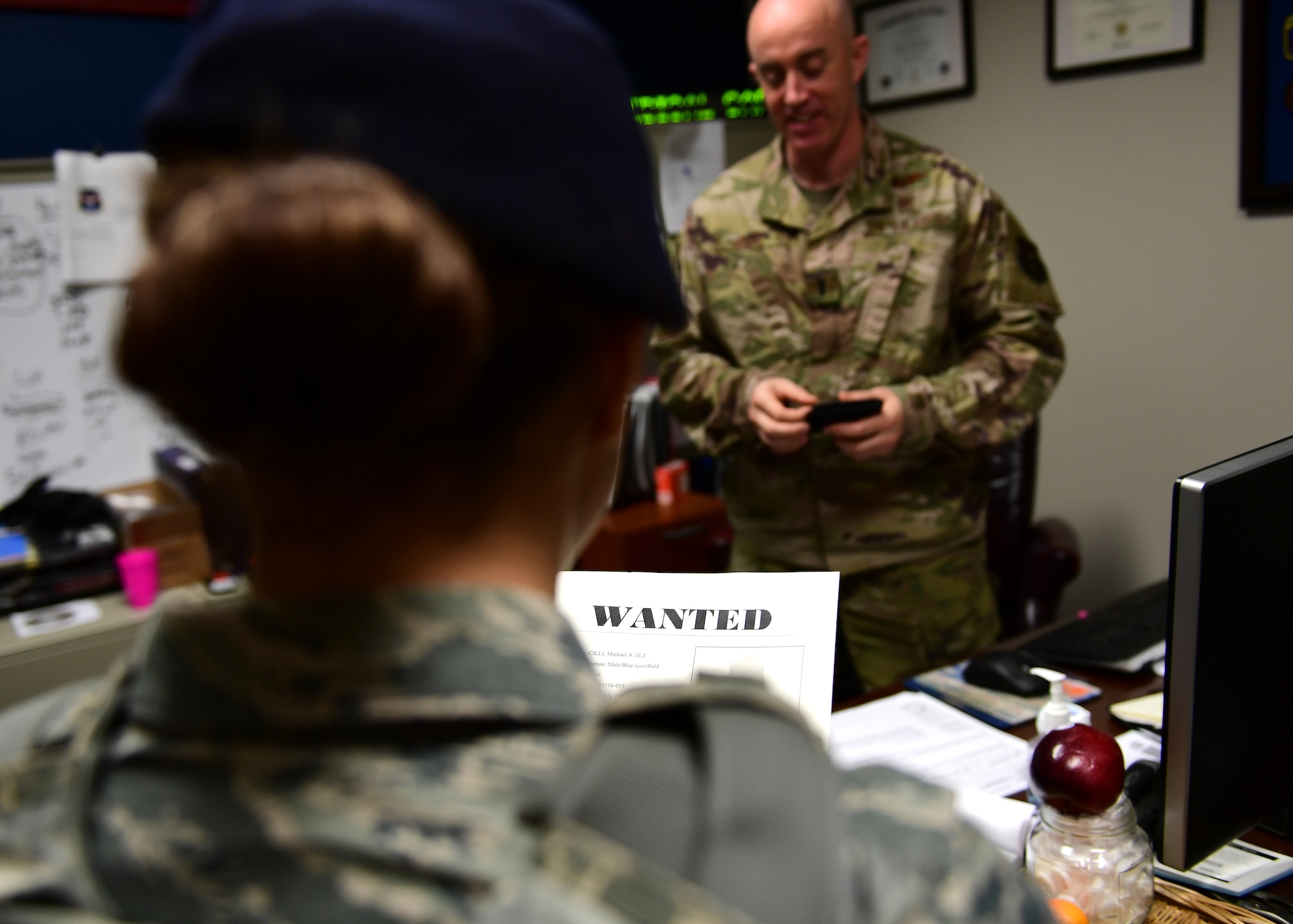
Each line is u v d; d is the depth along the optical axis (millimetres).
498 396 294
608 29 2812
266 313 256
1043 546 2172
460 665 274
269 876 251
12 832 288
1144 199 2312
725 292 1989
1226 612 803
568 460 321
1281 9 1991
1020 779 1098
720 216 2000
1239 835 884
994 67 2592
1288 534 843
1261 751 874
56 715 365
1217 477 774
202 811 264
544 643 287
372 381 266
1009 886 301
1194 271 2244
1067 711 1110
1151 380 2365
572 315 293
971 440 1802
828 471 1924
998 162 2633
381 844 249
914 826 305
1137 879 831
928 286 1856
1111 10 2291
